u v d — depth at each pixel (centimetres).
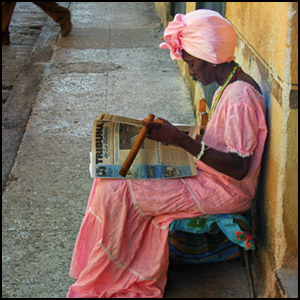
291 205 224
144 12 848
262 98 237
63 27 705
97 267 245
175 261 276
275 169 230
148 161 251
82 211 339
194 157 238
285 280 228
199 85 455
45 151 420
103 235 244
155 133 231
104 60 628
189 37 237
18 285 274
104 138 252
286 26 205
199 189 246
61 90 543
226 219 249
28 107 511
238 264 278
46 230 320
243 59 295
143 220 248
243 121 228
